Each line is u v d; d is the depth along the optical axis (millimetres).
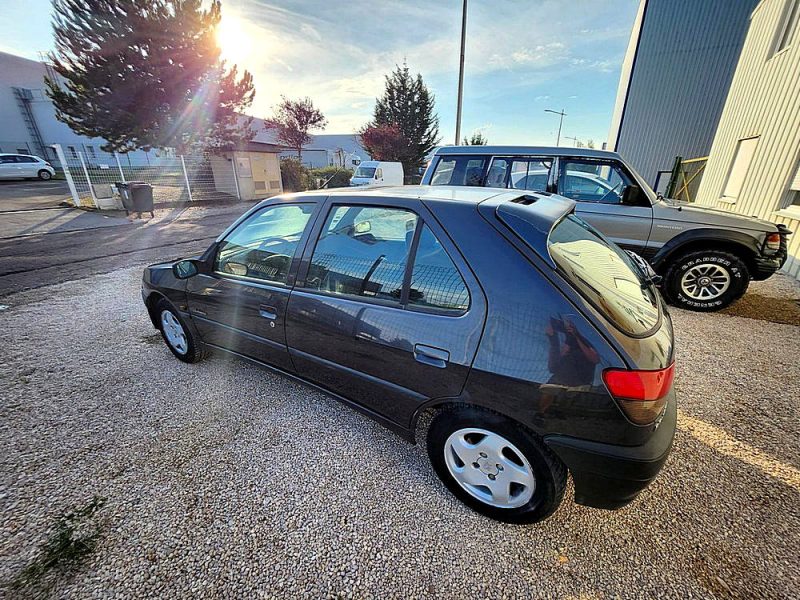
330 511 1789
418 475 2008
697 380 2920
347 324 1968
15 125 26234
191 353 3066
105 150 14070
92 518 1743
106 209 12352
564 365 1405
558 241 1656
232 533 1674
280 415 2496
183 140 14727
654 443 1432
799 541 1634
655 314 1692
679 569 1516
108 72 12391
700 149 13898
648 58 13773
